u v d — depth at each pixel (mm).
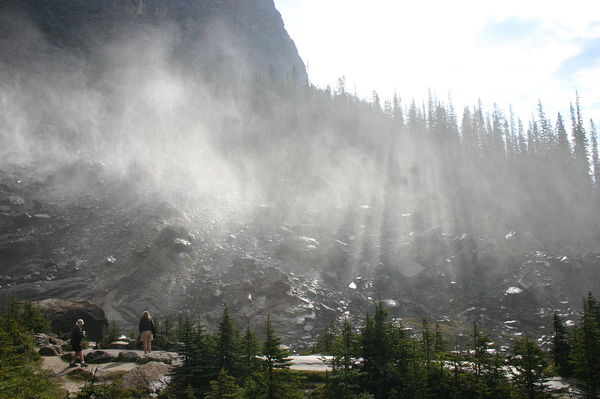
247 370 15977
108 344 24078
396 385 15312
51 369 16469
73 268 46438
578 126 87438
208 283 46688
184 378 16094
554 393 15789
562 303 44844
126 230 52812
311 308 43344
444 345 16609
